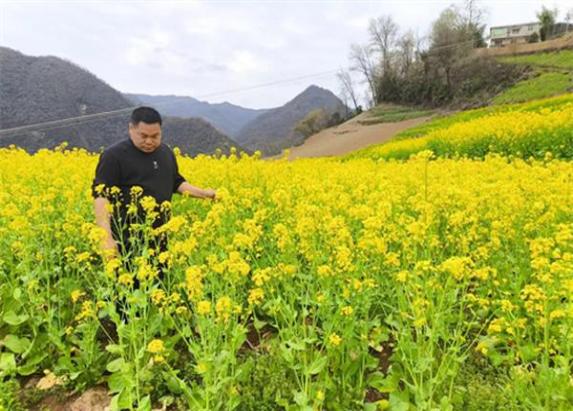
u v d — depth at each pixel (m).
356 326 3.36
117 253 3.75
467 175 7.45
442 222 4.72
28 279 3.62
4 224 4.41
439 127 29.12
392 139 31.08
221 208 3.95
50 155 9.09
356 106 90.06
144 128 3.96
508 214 4.53
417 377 3.04
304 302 3.22
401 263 3.93
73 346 3.60
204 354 2.73
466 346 3.47
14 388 3.21
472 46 75.69
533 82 54.75
